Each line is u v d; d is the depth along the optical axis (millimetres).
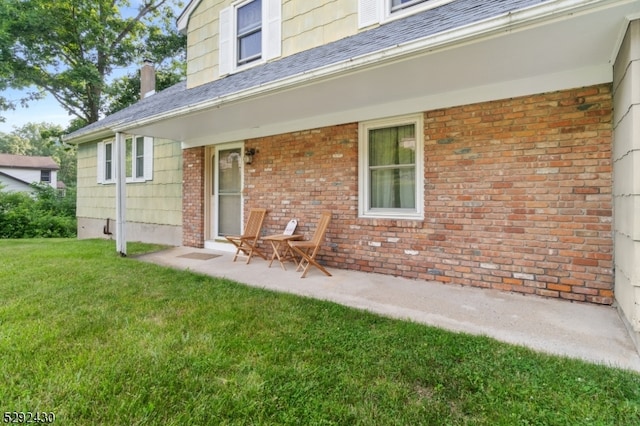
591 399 1810
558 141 3596
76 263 5438
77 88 15945
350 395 1888
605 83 3334
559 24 2471
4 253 6449
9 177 25438
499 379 2014
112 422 1676
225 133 6645
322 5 5570
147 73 10797
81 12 14898
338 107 4848
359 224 5008
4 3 12719
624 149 2686
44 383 1978
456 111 4180
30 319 2975
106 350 2381
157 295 3699
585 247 3477
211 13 7250
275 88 4020
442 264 4320
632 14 2318
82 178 11047
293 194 5758
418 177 4559
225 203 7117
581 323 2910
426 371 2111
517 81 3738
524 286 3795
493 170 3959
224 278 4535
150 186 8453
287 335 2660
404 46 3008
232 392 1912
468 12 3264
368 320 2973
